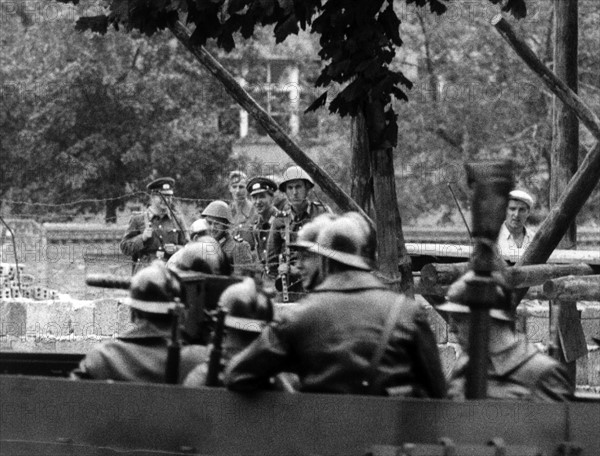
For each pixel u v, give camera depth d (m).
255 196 20.17
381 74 15.80
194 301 12.06
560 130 20.98
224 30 15.45
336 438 10.40
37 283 25.73
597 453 10.55
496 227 10.67
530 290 17.77
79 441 10.91
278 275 19.06
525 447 10.33
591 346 21.44
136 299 11.70
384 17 15.79
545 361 11.75
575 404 10.50
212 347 10.98
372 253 11.03
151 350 11.62
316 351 10.66
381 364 10.62
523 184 29.28
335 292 10.80
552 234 16.92
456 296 11.95
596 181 16.81
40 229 30.16
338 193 15.91
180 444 10.69
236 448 10.57
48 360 12.88
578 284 15.37
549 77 17.22
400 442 10.31
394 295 10.85
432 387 10.80
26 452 10.99
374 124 15.97
